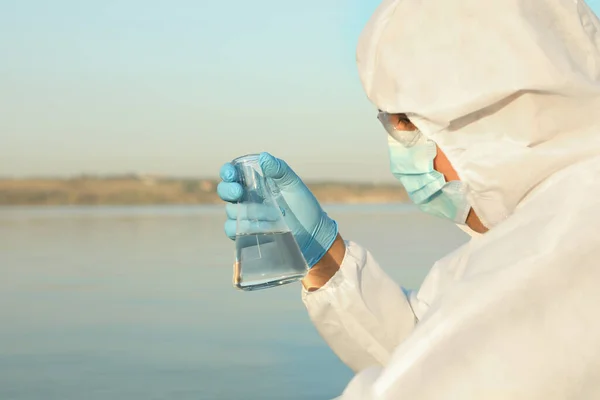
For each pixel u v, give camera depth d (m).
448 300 0.88
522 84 0.94
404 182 1.17
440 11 1.00
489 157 0.98
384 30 1.04
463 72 0.97
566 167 0.95
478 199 1.03
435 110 0.98
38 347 4.76
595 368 0.82
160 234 18.06
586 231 0.87
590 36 1.00
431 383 0.83
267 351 4.56
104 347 4.74
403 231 16.19
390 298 1.43
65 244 14.14
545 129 0.96
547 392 0.82
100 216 37.31
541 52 0.94
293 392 3.65
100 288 7.48
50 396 3.61
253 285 1.17
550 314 0.83
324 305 1.43
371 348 1.44
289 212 1.36
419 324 0.88
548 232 0.88
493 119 0.99
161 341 4.90
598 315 0.83
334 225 1.42
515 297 0.85
